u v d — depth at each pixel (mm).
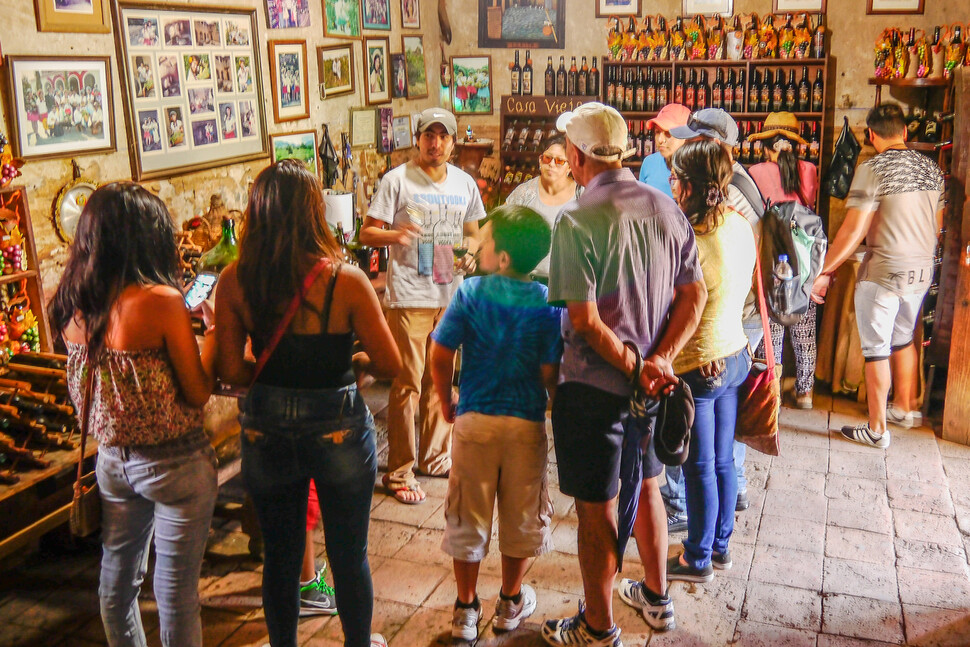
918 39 5426
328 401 2211
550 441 4547
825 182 5891
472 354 2576
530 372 2545
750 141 5332
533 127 6598
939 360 4773
